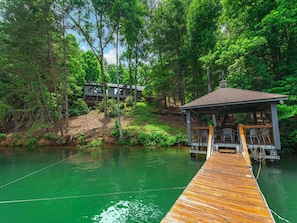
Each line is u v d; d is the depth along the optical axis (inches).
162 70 670.5
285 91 289.7
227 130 310.8
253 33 317.1
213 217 88.6
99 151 422.9
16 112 553.3
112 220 132.7
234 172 161.5
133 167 274.1
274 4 313.1
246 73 353.4
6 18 429.4
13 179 238.2
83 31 575.2
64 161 331.0
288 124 303.0
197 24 515.2
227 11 386.3
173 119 641.0
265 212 92.5
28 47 469.4
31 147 502.9
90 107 792.3
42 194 185.6
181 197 112.0
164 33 606.2
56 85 588.4
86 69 1004.6
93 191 189.3
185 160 302.5
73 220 134.5
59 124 558.6
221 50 391.2
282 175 203.6
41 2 458.6
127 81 1013.2
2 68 461.1
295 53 309.9
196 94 597.3
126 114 669.3
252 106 349.1
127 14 507.2
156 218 133.2
